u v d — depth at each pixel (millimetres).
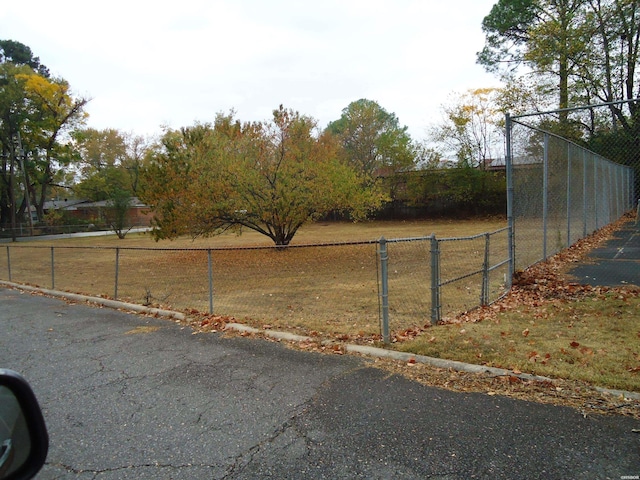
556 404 3178
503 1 28188
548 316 5473
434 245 5453
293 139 14773
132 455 2775
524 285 7367
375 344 4789
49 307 7906
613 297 6074
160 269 13219
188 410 3408
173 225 14547
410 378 3822
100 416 3359
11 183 39281
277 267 12375
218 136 14594
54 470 2621
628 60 23141
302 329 5625
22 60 44094
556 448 2613
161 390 3828
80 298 8516
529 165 8508
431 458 2582
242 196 14492
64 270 13758
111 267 14203
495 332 4914
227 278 10766
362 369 4102
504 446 2664
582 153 11688
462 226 27641
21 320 6895
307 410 3299
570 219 10875
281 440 2889
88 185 45906
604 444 2633
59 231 41188
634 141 16391
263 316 6512
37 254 20484
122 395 3752
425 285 8484
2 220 45000
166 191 14328
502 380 3646
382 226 31875
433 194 35156
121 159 52781
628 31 22703
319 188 14445
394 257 13117
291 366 4273
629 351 4094
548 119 21766
